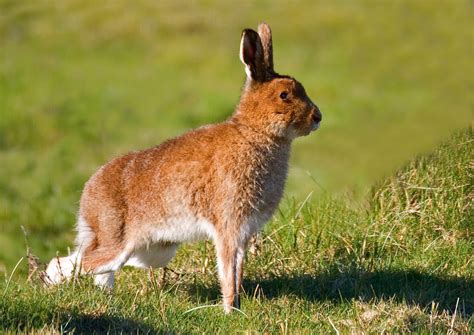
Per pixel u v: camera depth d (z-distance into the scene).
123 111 71.25
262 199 27.88
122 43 86.75
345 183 45.91
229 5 94.31
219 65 81.56
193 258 32.12
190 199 27.94
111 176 29.14
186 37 87.56
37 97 72.94
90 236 29.44
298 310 27.53
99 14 93.25
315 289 29.44
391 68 76.50
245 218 27.75
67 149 62.38
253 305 27.86
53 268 29.33
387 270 30.11
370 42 82.62
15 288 27.95
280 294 28.98
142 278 30.83
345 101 69.62
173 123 69.38
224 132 27.86
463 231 32.00
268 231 32.69
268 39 28.45
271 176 27.92
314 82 74.56
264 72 28.03
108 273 29.27
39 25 90.69
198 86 77.31
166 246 29.39
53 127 66.50
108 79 78.19
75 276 28.08
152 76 79.44
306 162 53.88
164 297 28.05
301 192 45.34
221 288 28.25
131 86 77.00
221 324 26.20
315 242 31.91
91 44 86.62
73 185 53.09
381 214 32.50
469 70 74.31
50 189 52.22
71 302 26.22
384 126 61.44
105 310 25.94
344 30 85.44
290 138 28.02
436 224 32.09
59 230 45.28
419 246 31.47
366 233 31.92
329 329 26.05
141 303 27.28
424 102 66.94
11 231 44.56
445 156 33.97
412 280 29.75
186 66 81.75
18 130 65.81
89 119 68.81
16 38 87.50
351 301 28.14
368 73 76.25
